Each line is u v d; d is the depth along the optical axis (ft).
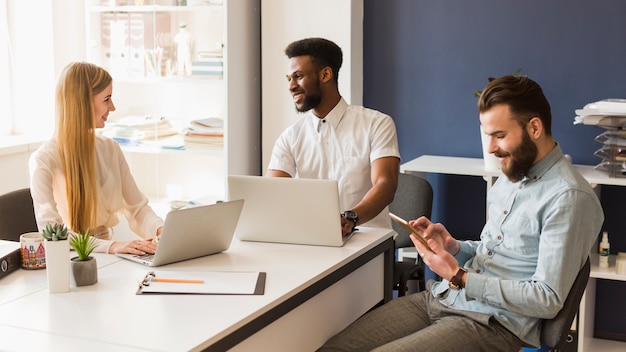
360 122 9.79
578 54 11.48
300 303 6.73
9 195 8.82
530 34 11.70
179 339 5.42
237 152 12.50
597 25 11.33
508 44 11.84
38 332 5.57
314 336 7.21
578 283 6.74
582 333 10.45
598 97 11.46
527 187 7.06
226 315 5.91
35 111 13.65
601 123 10.27
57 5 13.42
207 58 12.42
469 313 7.00
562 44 11.55
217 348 5.56
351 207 9.81
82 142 8.75
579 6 11.39
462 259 7.86
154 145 12.91
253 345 6.15
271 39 12.34
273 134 12.55
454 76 12.20
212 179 13.87
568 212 6.63
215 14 12.94
